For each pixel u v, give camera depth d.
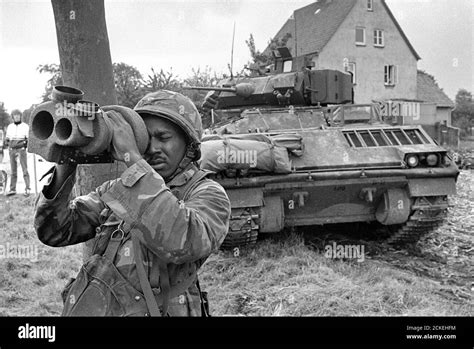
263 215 7.96
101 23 3.97
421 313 5.35
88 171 4.00
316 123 9.59
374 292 6.12
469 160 23.56
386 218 8.23
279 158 7.62
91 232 2.64
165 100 2.39
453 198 14.97
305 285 6.45
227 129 9.30
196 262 2.43
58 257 7.74
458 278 7.26
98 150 2.06
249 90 10.62
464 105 44.34
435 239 9.73
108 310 2.20
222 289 6.61
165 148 2.36
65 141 1.99
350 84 10.91
